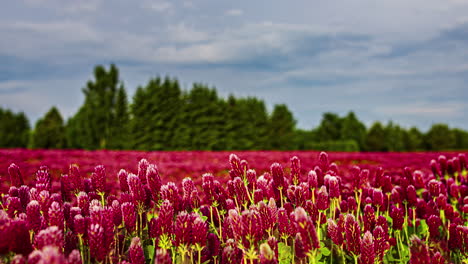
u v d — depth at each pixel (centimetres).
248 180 283
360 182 346
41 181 278
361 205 375
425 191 404
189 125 4206
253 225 203
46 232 178
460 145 5384
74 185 281
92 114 4191
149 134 4000
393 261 316
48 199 235
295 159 303
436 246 287
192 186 277
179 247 216
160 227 231
